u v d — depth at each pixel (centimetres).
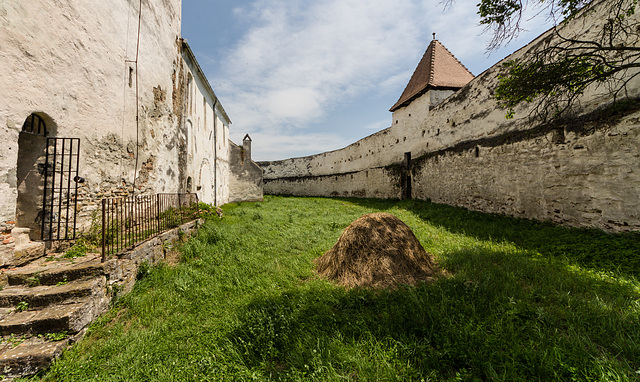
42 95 423
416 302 324
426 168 1388
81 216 493
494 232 684
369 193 2073
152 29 739
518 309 299
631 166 504
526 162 763
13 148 385
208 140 1377
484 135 955
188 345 276
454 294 346
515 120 809
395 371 219
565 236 571
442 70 1457
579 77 449
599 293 336
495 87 903
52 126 450
